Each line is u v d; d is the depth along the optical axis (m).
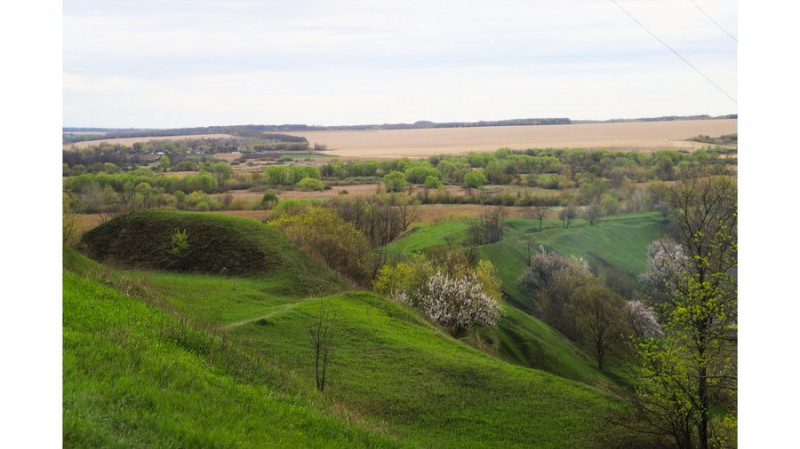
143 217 58.72
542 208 129.88
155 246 55.19
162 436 11.62
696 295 28.52
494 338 64.75
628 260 97.00
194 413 13.40
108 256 54.53
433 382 31.20
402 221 120.50
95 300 19.66
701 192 32.28
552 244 101.88
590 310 70.94
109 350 14.73
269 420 15.48
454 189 163.25
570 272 84.88
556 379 34.66
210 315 37.62
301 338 34.00
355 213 112.81
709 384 27.78
